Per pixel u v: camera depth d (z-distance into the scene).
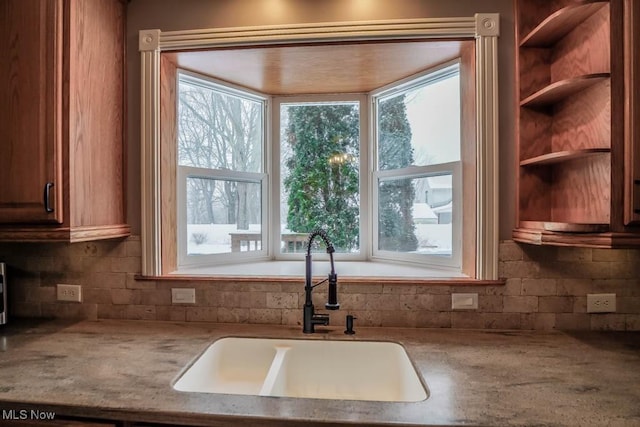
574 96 1.34
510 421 0.84
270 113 2.17
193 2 1.64
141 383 1.02
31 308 1.69
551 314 1.51
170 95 1.74
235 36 1.61
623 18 1.13
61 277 1.68
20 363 1.16
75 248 1.68
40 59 1.31
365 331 1.50
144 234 1.64
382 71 1.86
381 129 2.09
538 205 1.49
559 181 1.43
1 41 1.32
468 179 1.61
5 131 1.32
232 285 1.61
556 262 1.50
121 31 1.63
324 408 0.89
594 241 1.15
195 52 1.66
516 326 1.51
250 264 1.98
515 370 1.11
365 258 2.09
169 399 0.93
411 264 1.89
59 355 1.23
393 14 1.56
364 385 1.40
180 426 0.91
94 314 1.67
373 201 2.08
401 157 1.99
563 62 1.42
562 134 1.42
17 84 1.32
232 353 1.46
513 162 1.52
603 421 0.83
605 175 1.17
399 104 2.00
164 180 1.69
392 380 1.38
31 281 1.69
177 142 1.78
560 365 1.15
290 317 1.60
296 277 1.63
